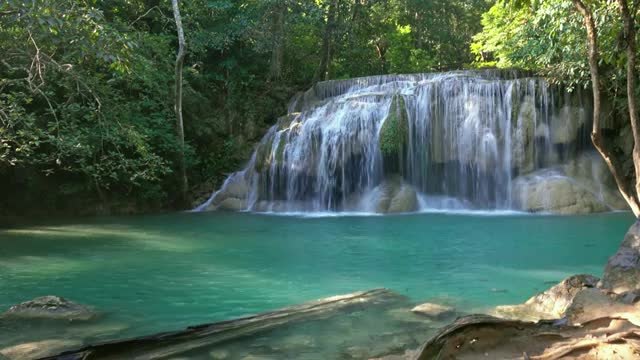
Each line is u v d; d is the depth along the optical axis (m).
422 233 12.26
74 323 5.55
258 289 7.11
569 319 4.53
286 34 23.92
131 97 18.33
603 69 16.89
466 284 7.24
